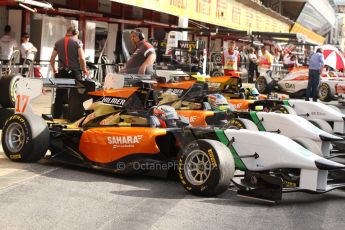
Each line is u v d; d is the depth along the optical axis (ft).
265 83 65.31
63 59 33.12
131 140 23.06
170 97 33.71
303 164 20.18
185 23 64.44
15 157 24.82
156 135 22.66
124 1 48.80
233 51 74.69
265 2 140.26
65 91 31.53
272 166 20.88
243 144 21.56
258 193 20.43
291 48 86.53
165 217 18.15
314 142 24.73
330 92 70.44
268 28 118.83
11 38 51.42
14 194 20.02
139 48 33.83
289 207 20.34
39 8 56.18
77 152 24.72
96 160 23.99
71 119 29.40
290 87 68.95
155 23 75.25
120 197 20.36
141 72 33.58
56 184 21.79
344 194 23.03
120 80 28.84
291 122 28.37
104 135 23.80
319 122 34.68
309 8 166.81
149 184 22.65
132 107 24.40
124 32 43.83
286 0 153.38
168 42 55.36
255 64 90.48
